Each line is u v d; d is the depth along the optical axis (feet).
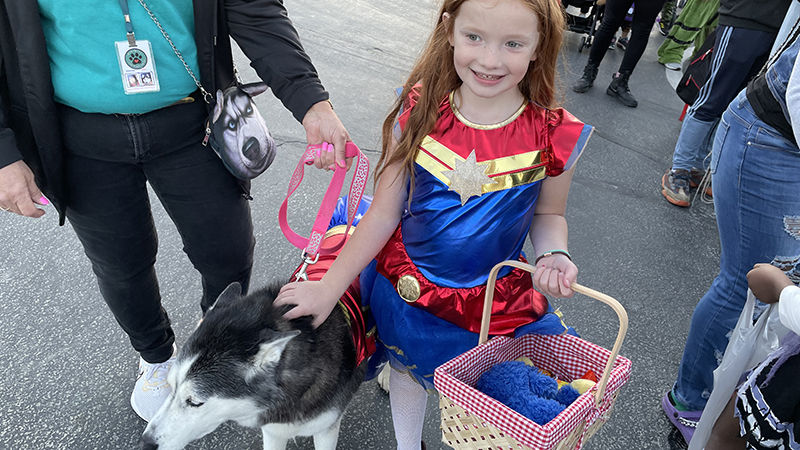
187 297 9.85
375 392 8.53
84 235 6.42
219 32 5.74
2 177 5.20
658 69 22.47
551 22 4.72
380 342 6.72
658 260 12.24
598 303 10.79
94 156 5.85
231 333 5.46
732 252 7.09
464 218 5.29
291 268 10.65
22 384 8.09
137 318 7.14
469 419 4.68
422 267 5.60
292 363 5.51
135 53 5.26
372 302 6.12
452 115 5.28
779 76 6.17
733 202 6.85
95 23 5.11
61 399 7.96
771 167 6.40
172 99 5.75
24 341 8.73
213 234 6.88
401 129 5.60
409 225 5.65
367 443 7.81
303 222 11.81
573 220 13.10
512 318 5.56
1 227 10.84
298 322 5.68
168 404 5.57
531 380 4.95
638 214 13.67
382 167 5.75
